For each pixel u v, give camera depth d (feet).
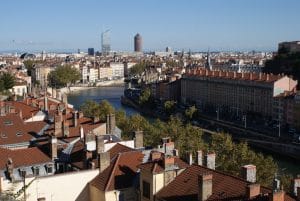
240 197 240.94
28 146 439.22
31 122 481.87
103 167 319.88
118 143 367.25
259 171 442.09
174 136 571.69
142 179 291.17
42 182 303.48
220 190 255.09
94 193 310.45
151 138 569.64
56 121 447.83
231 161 465.88
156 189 281.13
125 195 304.30
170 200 268.82
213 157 328.70
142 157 329.93
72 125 471.21
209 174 257.96
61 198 309.42
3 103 627.46
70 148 371.97
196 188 265.95
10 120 469.98
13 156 350.43
